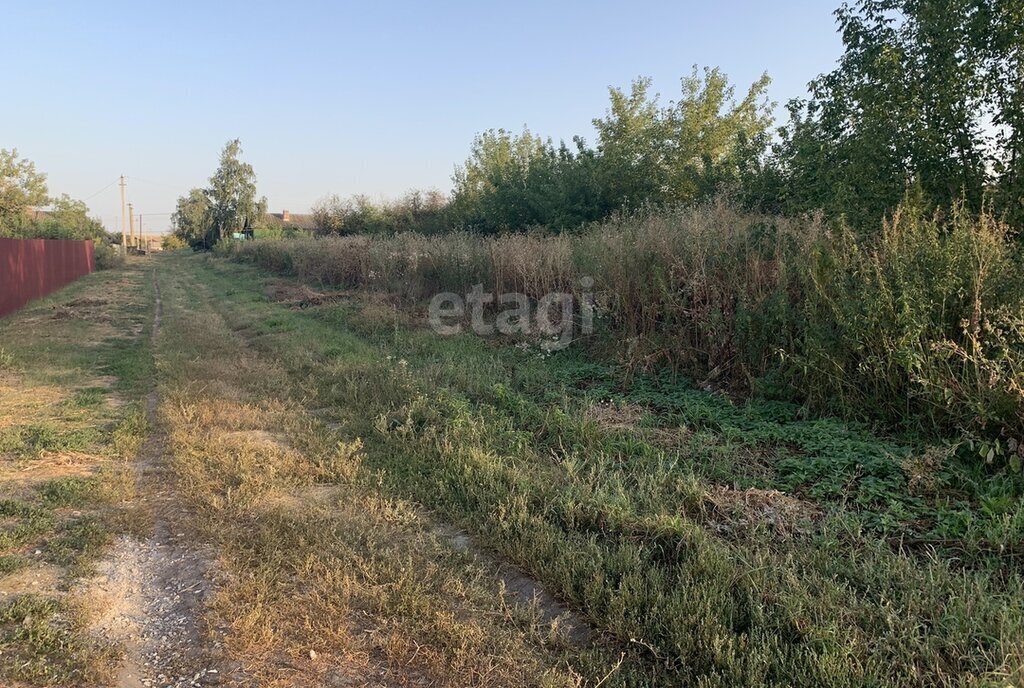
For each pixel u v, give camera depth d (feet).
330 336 38.29
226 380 27.50
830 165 33.17
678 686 8.59
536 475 15.51
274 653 9.47
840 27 32.30
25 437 19.45
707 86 67.62
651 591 10.29
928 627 9.30
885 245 18.60
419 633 9.84
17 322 47.24
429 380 25.22
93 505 14.70
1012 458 13.60
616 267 28.43
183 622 10.39
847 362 18.71
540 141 104.63
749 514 12.85
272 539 12.79
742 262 24.49
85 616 10.28
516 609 10.35
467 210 85.56
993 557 10.81
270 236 138.31
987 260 16.15
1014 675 7.79
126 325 46.21
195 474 16.34
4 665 9.05
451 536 13.21
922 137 26.55
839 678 8.07
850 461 15.28
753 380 21.33
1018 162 25.03
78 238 120.16
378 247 56.90
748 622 9.63
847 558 11.22
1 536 12.78
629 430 18.63
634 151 61.93
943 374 15.79
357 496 15.06
